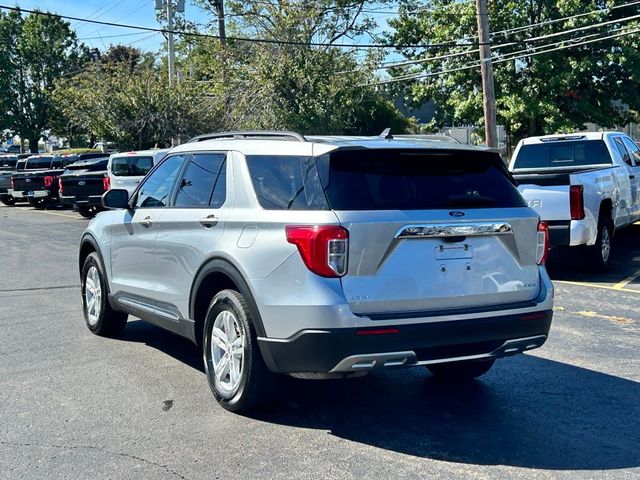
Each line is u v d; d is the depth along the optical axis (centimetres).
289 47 3138
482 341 476
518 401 550
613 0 2672
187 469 426
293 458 443
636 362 650
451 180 498
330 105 3092
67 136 5978
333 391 577
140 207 653
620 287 1018
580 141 1259
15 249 1537
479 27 2191
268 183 499
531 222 506
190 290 556
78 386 585
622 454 448
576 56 2811
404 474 419
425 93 3206
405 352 449
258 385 493
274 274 464
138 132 3145
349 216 446
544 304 504
